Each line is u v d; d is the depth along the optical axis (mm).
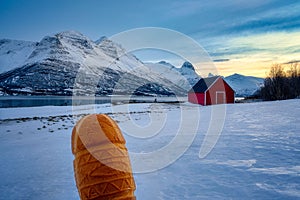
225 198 3854
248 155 6402
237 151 6922
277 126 11055
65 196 4660
